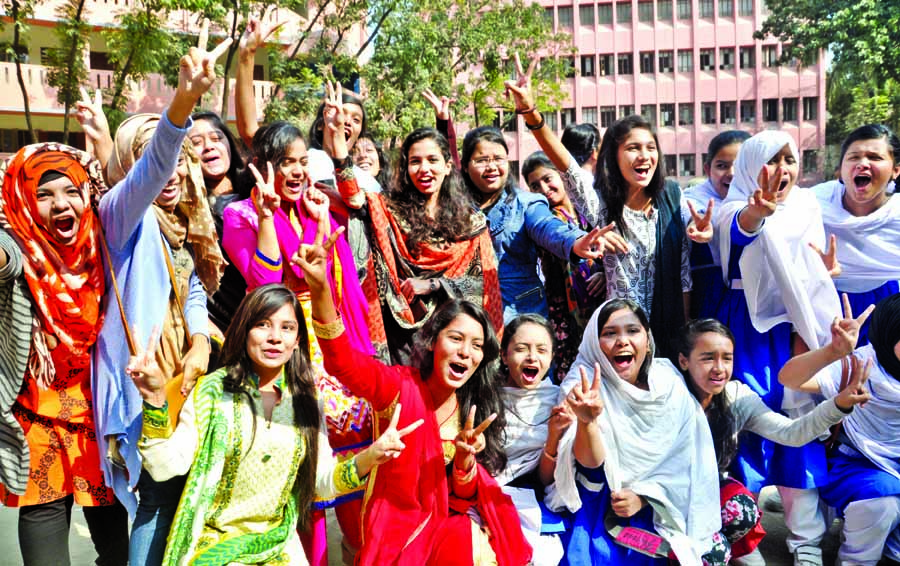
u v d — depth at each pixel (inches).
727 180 211.9
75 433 146.3
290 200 172.6
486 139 206.5
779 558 185.3
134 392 143.9
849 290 199.3
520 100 201.2
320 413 145.4
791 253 184.7
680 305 193.9
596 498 163.5
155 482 137.7
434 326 154.7
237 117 208.8
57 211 139.4
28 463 142.1
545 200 210.2
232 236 168.7
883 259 195.2
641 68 1855.3
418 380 155.9
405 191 189.8
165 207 157.6
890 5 1298.0
